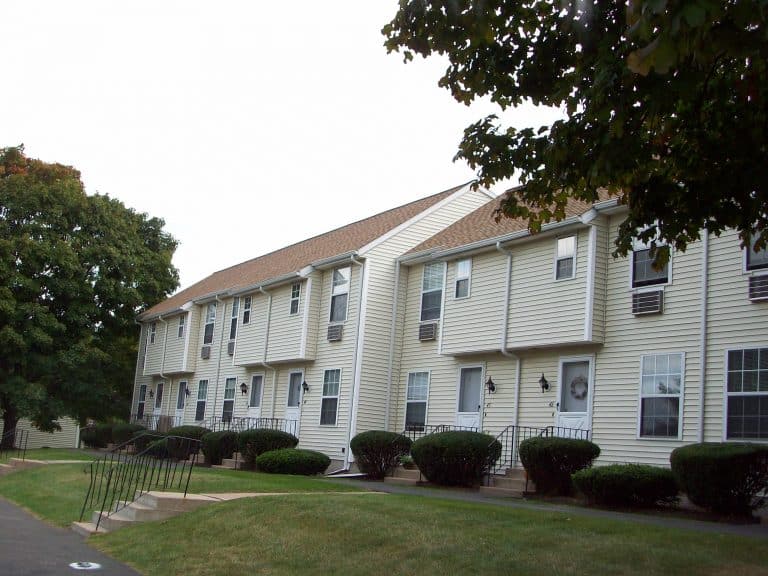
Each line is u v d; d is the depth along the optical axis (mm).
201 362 33688
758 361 14375
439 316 23172
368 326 24016
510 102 9641
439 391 22438
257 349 28594
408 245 25391
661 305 16297
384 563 9000
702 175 8875
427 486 18422
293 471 22078
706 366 15266
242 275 34812
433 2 8758
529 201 9812
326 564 9312
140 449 30422
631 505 13781
